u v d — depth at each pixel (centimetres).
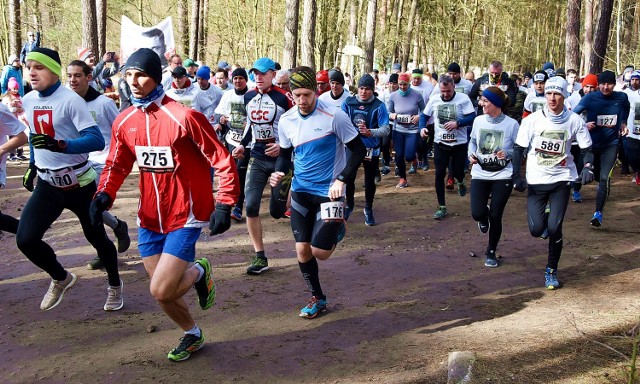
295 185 496
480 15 2767
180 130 378
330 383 394
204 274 421
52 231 787
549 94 580
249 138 652
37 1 2639
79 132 473
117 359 432
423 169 1264
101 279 601
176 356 427
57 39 2658
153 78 378
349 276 620
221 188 382
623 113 812
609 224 829
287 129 500
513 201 987
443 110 856
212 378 405
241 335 473
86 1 1510
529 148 608
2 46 2592
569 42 1633
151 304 536
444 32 2777
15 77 1367
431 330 477
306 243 497
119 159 404
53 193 491
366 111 810
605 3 1359
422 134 870
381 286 589
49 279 604
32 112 478
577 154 954
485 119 645
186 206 391
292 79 473
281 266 650
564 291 566
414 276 620
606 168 811
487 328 476
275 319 505
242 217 850
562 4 3494
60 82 483
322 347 450
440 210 872
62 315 511
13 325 491
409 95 1047
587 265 647
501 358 418
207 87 948
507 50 3394
